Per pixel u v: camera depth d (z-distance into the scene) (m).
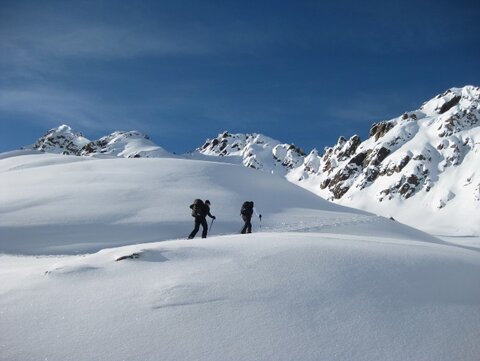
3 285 8.33
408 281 8.21
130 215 28.42
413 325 6.73
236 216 31.03
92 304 7.25
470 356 6.08
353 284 7.94
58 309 7.12
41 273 8.82
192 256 9.38
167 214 29.30
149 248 9.66
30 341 6.23
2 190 34.28
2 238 22.84
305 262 8.92
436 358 5.97
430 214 163.75
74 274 8.49
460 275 8.71
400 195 185.62
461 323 6.86
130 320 6.72
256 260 9.05
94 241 23.56
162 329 6.47
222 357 5.83
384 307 7.20
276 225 29.00
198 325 6.57
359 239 13.21
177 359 5.79
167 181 39.28
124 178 39.50
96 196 32.38
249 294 7.50
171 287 7.73
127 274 8.46
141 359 5.79
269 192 42.06
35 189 34.44
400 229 29.25
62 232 24.41
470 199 158.50
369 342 6.23
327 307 7.12
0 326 6.64
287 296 7.43
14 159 57.91
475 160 180.12
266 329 6.48
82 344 6.13
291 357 5.85
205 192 36.62
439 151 198.38
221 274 8.31
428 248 11.23
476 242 61.34
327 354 5.93
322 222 30.11
